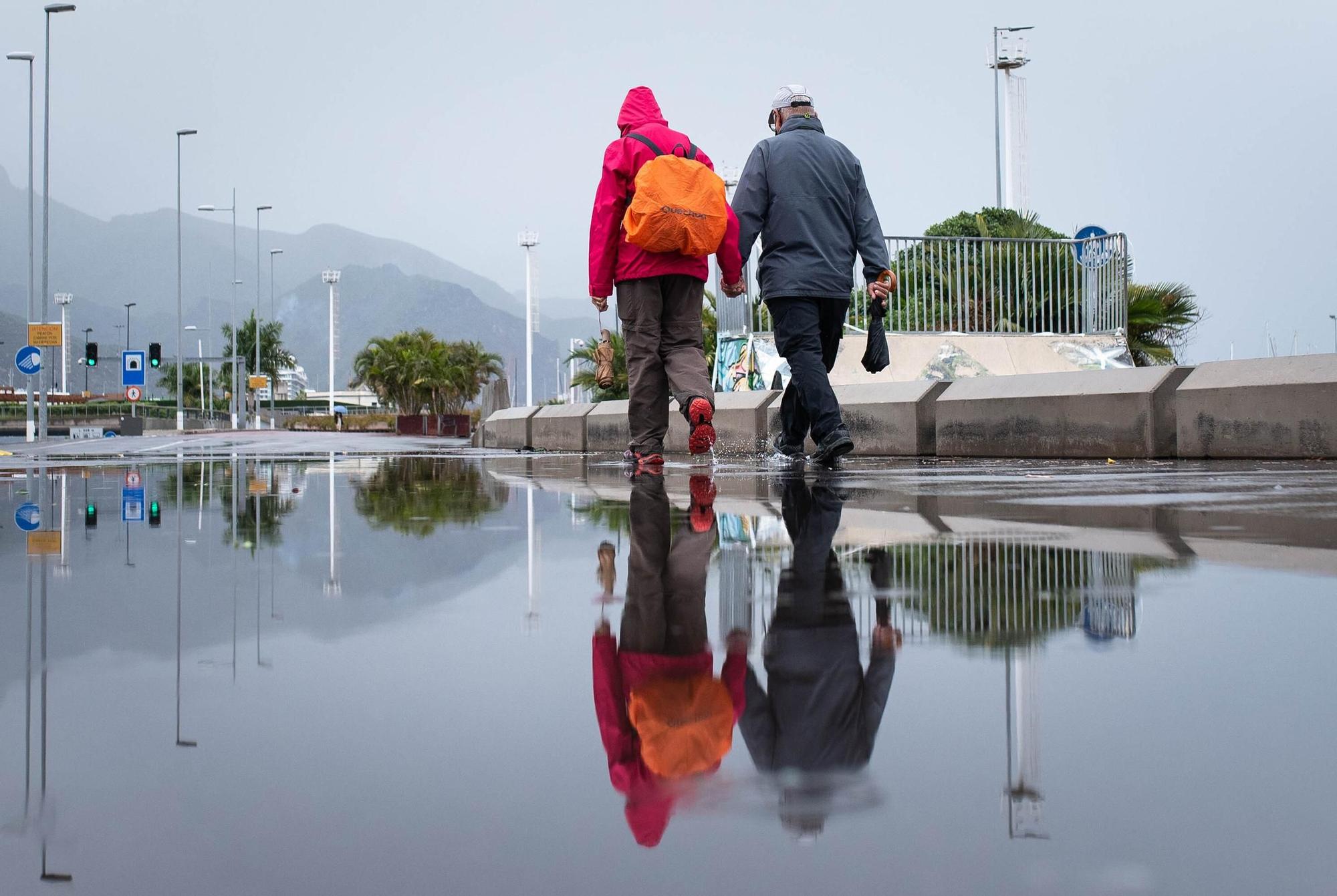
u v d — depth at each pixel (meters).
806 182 5.37
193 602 1.56
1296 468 5.12
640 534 2.49
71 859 0.61
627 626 1.35
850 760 0.78
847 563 1.92
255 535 2.54
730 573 1.82
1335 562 1.88
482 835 0.65
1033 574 1.76
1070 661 1.12
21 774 0.76
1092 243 13.23
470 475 5.55
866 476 4.77
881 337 5.58
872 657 1.14
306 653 1.20
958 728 0.86
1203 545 2.12
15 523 2.86
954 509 3.00
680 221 4.90
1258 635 1.25
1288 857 0.60
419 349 84.81
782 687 1.02
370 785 0.74
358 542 2.38
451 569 1.93
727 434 9.05
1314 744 0.81
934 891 0.55
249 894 0.56
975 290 13.23
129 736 0.87
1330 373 5.68
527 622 1.39
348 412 108.75
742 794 0.71
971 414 7.44
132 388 39.44
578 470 6.12
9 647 1.22
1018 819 0.66
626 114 5.18
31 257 28.08
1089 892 0.55
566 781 0.75
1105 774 0.74
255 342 80.69
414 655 1.19
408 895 0.56
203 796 0.72
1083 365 12.65
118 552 2.20
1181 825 0.64
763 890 0.56
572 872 0.59
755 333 12.93
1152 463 5.80
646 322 5.29
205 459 8.34
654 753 0.81
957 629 1.30
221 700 0.99
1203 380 6.27
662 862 0.59
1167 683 1.01
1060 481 4.21
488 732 0.88
